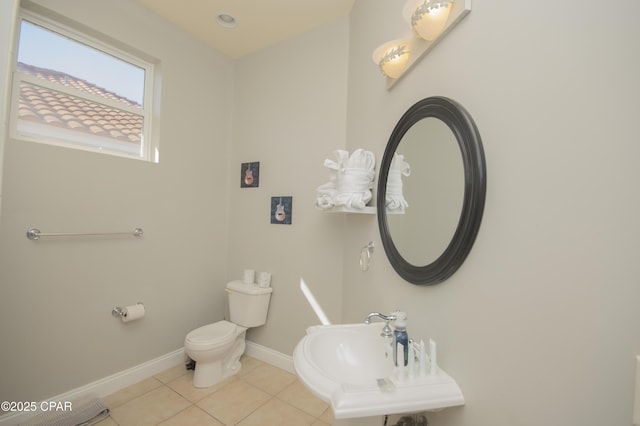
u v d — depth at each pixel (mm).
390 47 1271
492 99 786
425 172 1078
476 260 824
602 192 525
